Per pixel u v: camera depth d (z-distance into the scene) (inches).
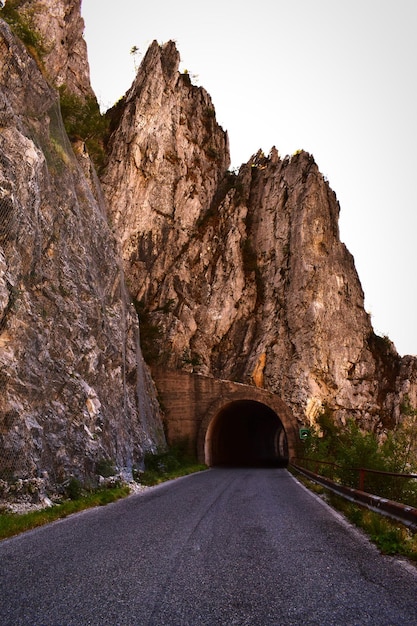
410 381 2356.1
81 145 1472.7
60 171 969.5
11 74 874.1
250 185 2881.4
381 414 2289.6
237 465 1989.4
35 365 637.3
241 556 269.9
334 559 263.1
